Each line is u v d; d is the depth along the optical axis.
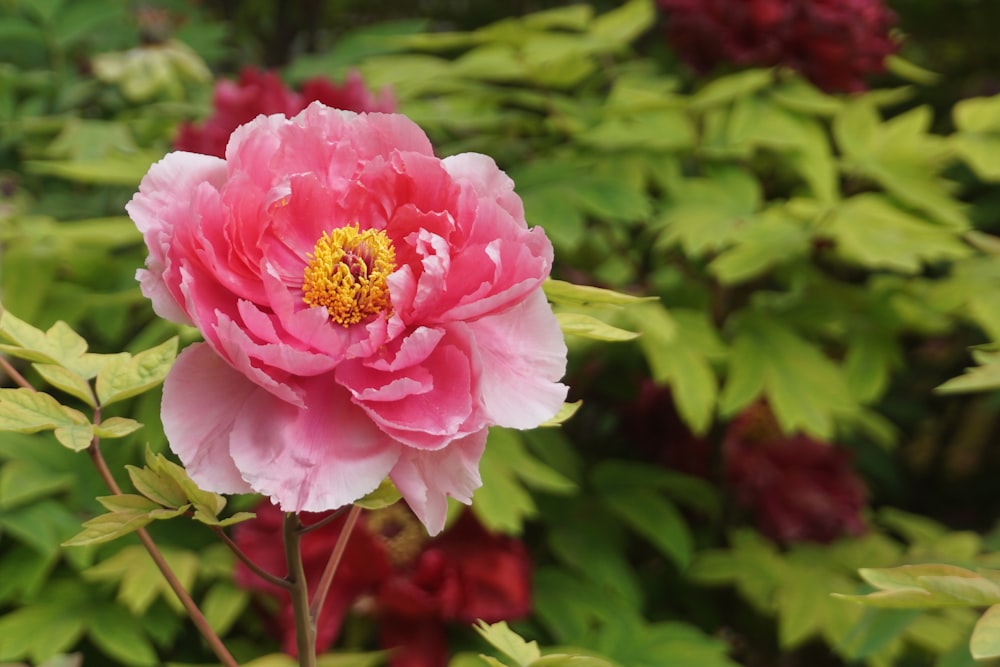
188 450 1.05
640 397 1.65
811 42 1.55
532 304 1.10
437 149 1.64
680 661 1.42
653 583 1.65
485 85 1.68
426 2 3.01
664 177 1.55
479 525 1.44
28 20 1.88
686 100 1.50
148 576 1.40
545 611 1.46
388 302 1.10
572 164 1.55
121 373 1.15
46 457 1.46
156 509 1.10
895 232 1.46
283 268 1.10
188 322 1.06
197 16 2.12
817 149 1.53
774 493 1.63
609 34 1.63
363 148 1.12
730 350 1.53
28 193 1.71
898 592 1.12
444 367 1.07
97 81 1.73
